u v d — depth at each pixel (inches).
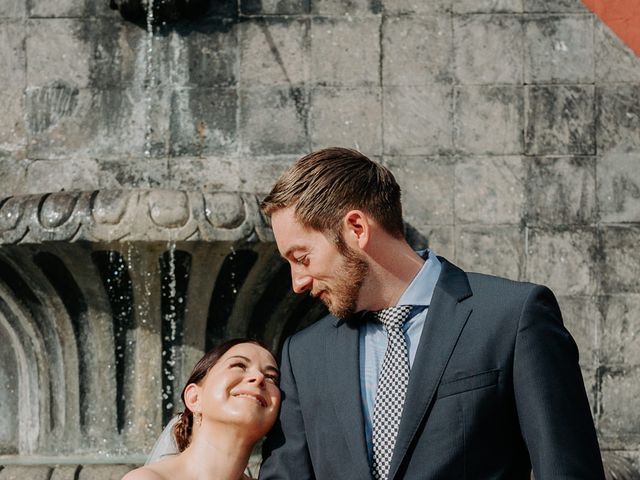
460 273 94.7
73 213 161.9
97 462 168.7
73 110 201.6
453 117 203.9
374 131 203.2
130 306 173.3
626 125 204.5
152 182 200.2
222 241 162.6
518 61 205.5
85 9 203.8
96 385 176.1
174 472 103.0
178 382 175.3
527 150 203.5
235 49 203.8
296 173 93.7
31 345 181.3
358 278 92.7
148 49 203.2
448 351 89.2
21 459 175.5
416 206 201.6
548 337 89.4
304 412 95.9
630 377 198.5
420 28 205.6
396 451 87.5
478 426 87.7
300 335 100.4
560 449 85.2
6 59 202.4
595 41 206.4
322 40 204.7
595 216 202.2
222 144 201.6
